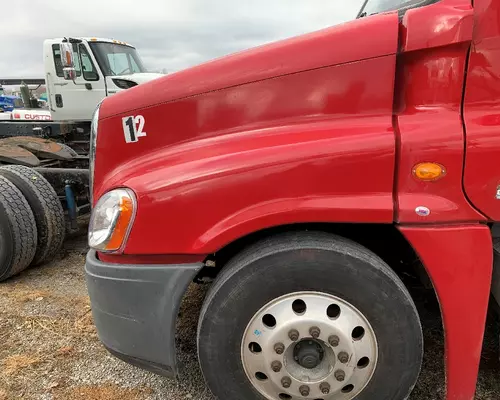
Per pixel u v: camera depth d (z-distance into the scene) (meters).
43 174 4.26
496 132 1.60
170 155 1.91
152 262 1.85
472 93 1.64
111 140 2.09
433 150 1.61
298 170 1.66
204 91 1.90
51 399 2.31
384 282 1.70
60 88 9.78
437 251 1.66
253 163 1.69
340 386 1.77
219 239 1.73
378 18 1.74
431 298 2.31
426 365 2.39
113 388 2.39
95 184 2.15
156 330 1.88
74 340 2.88
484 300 1.70
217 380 1.85
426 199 1.63
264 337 1.77
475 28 1.61
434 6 1.65
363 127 1.69
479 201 1.63
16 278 3.92
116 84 9.64
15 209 3.63
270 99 1.83
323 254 1.71
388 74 1.71
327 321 1.72
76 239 4.93
